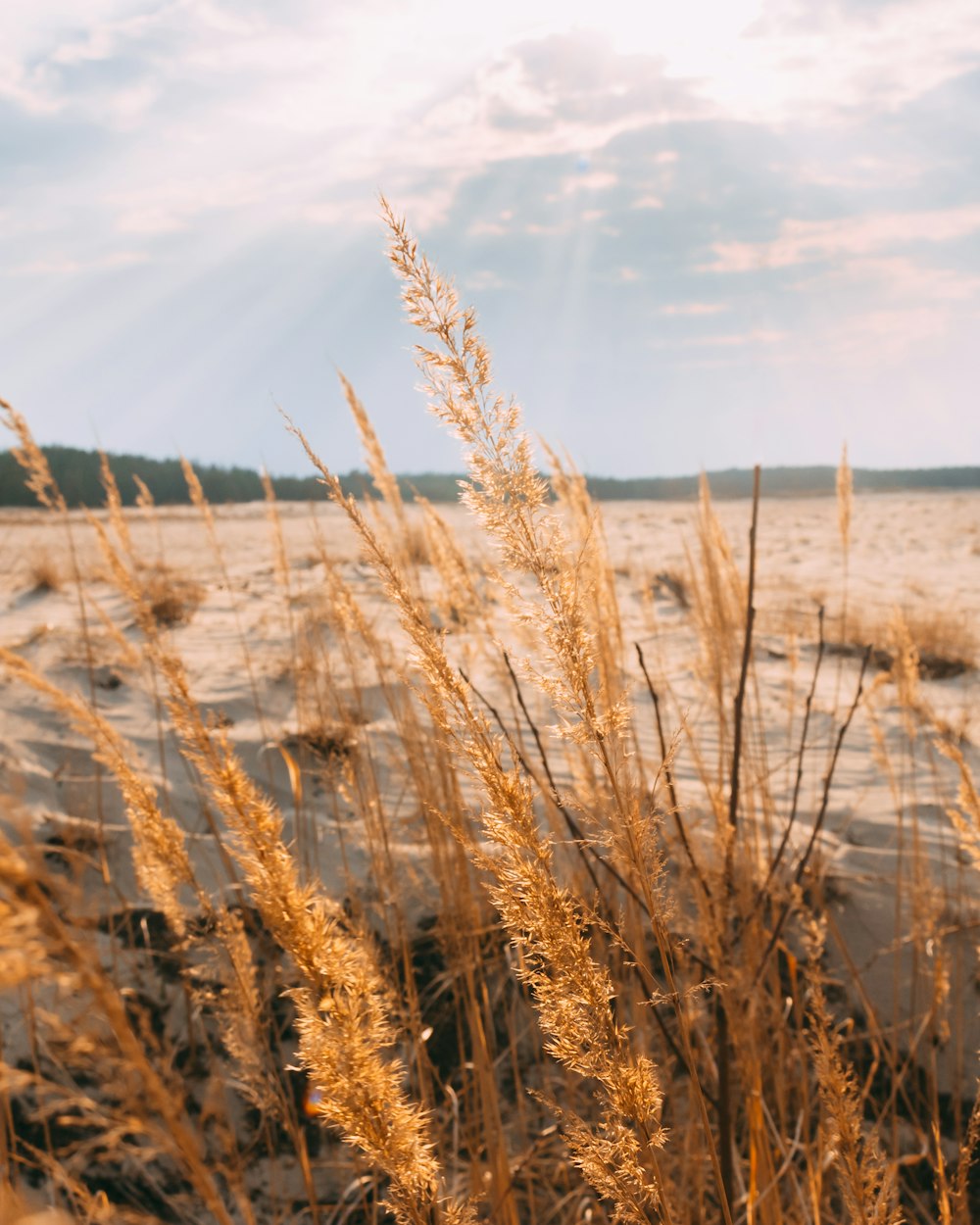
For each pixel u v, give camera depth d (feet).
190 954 8.39
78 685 16.34
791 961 6.15
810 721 17.53
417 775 7.71
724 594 9.53
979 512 118.32
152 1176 7.19
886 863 10.93
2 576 33.01
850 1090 3.73
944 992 6.94
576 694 2.62
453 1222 2.62
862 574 49.57
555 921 2.48
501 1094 8.25
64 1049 5.28
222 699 15.89
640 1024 6.54
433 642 2.61
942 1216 4.14
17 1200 1.48
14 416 10.09
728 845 5.65
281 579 13.03
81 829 10.60
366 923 5.06
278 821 2.63
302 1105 8.03
